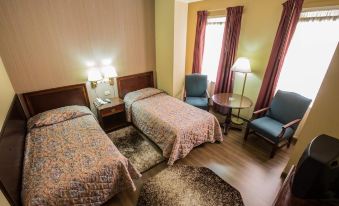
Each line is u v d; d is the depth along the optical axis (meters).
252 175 2.33
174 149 2.38
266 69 3.01
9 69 2.38
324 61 2.46
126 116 3.49
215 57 4.00
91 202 1.73
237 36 3.31
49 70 2.71
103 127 3.21
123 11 3.16
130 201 1.99
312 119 1.91
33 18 2.39
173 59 3.52
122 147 2.88
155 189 2.13
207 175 2.33
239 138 3.13
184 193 2.07
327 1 2.21
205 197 2.03
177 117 2.73
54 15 2.53
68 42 2.75
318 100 1.82
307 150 1.08
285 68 2.88
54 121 2.51
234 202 1.97
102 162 1.79
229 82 3.66
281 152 2.76
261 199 2.01
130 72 3.67
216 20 3.70
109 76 3.16
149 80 4.04
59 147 2.01
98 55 3.12
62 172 1.66
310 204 1.13
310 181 1.04
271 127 2.66
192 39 4.21
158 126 2.67
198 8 3.88
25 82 2.56
